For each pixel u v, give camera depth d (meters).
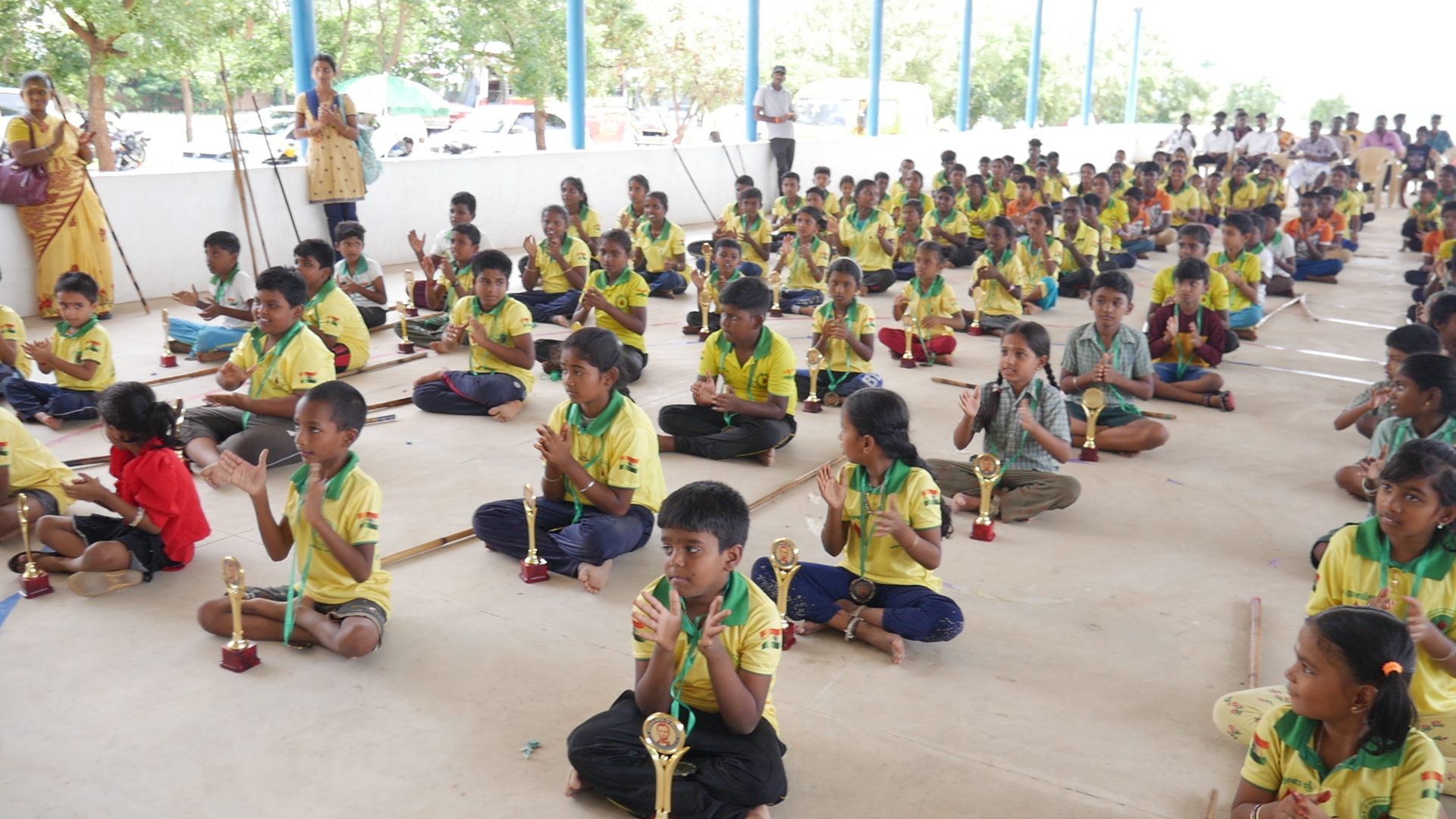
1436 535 3.10
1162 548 4.77
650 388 7.34
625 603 4.15
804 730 3.31
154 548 4.23
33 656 3.66
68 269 8.77
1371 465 3.86
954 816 2.91
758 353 5.66
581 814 2.89
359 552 3.61
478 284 6.52
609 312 7.41
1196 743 3.29
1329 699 2.42
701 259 11.66
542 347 7.82
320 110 10.80
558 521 4.44
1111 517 5.14
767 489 5.40
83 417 6.17
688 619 2.72
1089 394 5.91
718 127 24.56
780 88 17.20
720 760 2.80
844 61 30.00
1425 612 3.10
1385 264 13.82
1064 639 3.93
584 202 10.64
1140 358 6.23
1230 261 9.18
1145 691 3.58
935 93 31.42
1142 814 2.94
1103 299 6.10
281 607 3.75
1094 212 12.13
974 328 9.25
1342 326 9.86
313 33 11.35
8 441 4.45
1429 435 4.49
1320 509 5.27
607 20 20.25
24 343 6.05
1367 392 6.02
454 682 3.54
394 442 6.04
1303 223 12.65
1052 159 16.69
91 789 2.96
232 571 3.54
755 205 11.89
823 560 4.57
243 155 11.06
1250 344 9.05
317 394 3.52
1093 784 3.07
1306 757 2.53
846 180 13.98
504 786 3.00
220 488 5.30
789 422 5.86
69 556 4.25
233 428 5.70
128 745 3.16
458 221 9.23
